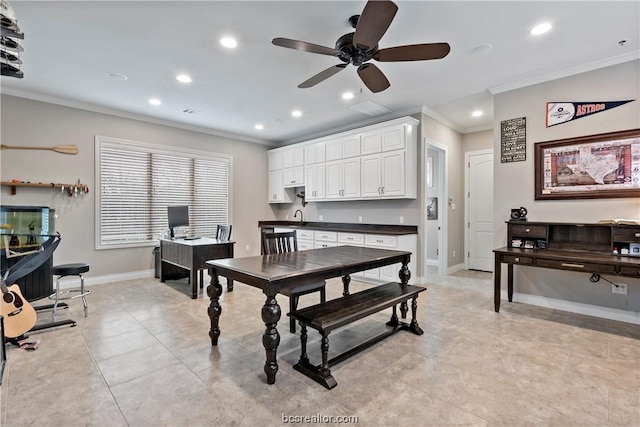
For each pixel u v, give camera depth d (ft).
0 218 11.51
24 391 6.35
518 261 10.55
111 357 7.82
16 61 7.01
